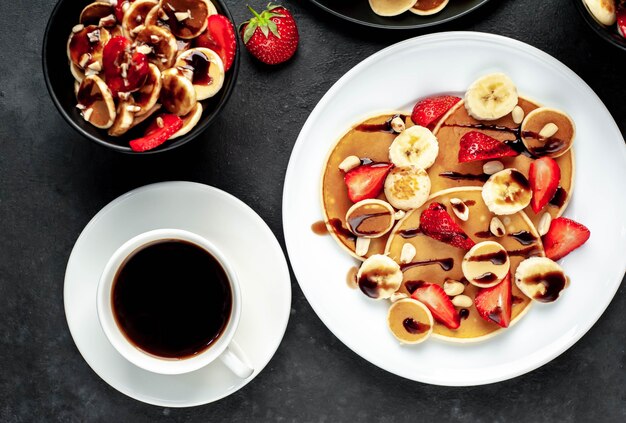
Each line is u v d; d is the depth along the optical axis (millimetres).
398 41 837
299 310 854
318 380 862
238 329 810
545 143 810
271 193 845
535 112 807
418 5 816
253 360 812
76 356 855
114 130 751
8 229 845
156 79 750
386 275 810
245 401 864
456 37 798
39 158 840
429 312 813
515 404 861
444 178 818
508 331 825
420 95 816
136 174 841
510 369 821
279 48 815
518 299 825
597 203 819
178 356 795
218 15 762
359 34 836
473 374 821
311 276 819
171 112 760
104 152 838
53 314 852
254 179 844
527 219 816
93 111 751
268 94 840
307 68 840
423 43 799
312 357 859
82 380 858
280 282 805
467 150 806
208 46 770
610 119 806
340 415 864
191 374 818
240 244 804
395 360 821
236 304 772
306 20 837
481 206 816
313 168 816
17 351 854
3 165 840
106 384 860
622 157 809
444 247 819
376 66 802
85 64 764
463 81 812
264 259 805
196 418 865
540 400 860
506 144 815
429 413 862
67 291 799
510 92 801
